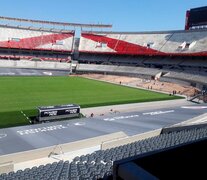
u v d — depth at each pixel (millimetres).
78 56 103562
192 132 19828
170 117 32750
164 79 73812
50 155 19375
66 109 31859
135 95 52875
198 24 85000
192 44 82500
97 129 26703
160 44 91062
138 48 93750
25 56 96188
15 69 82562
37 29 103250
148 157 4500
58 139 23297
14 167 17203
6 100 41781
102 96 49938
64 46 101125
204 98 50969
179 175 4078
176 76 71812
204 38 82625
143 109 40375
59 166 14648
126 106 42281
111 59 98625
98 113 37031
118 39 101938
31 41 98438
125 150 16547
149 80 74062
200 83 62062
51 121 30781
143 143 17938
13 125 28766
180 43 86312
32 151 19594
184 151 4855
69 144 21250
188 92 58688
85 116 34844
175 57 84938
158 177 3988
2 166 16250
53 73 83562
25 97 44906
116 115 33375
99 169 12688
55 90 53594
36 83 61312
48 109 30844
